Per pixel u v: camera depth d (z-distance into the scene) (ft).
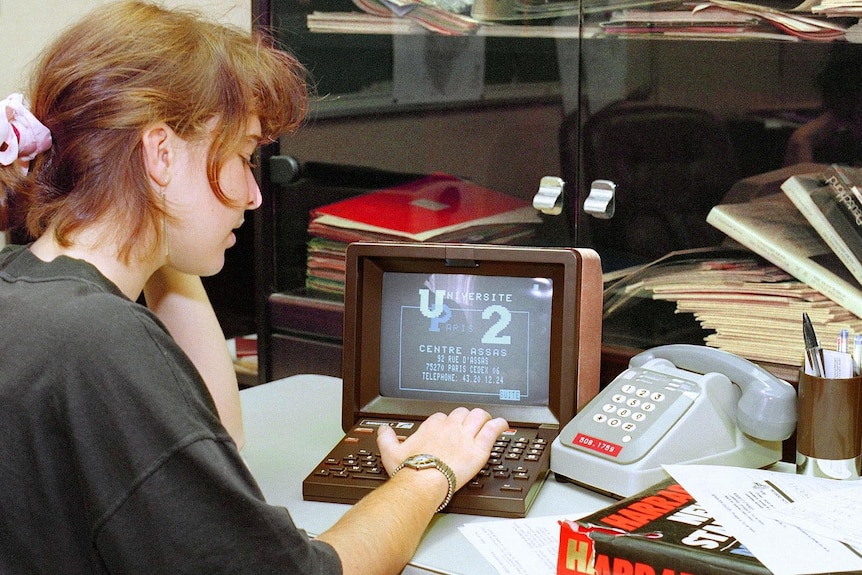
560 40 4.89
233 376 4.53
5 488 2.65
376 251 4.51
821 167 4.31
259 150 5.84
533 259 4.32
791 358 4.47
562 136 4.99
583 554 3.15
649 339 4.94
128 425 2.60
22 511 2.68
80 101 2.91
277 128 3.50
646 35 4.62
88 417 2.60
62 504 2.68
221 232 3.26
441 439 3.91
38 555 2.71
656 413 3.97
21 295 2.80
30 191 2.99
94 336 2.64
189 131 3.01
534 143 5.08
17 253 3.06
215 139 3.10
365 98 5.55
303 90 3.65
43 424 2.63
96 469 2.59
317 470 3.99
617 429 3.96
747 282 4.57
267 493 4.00
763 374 4.04
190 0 6.06
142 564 2.60
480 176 5.29
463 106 5.25
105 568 2.72
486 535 3.53
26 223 3.06
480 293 4.48
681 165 4.69
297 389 5.41
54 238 2.99
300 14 5.66
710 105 4.55
